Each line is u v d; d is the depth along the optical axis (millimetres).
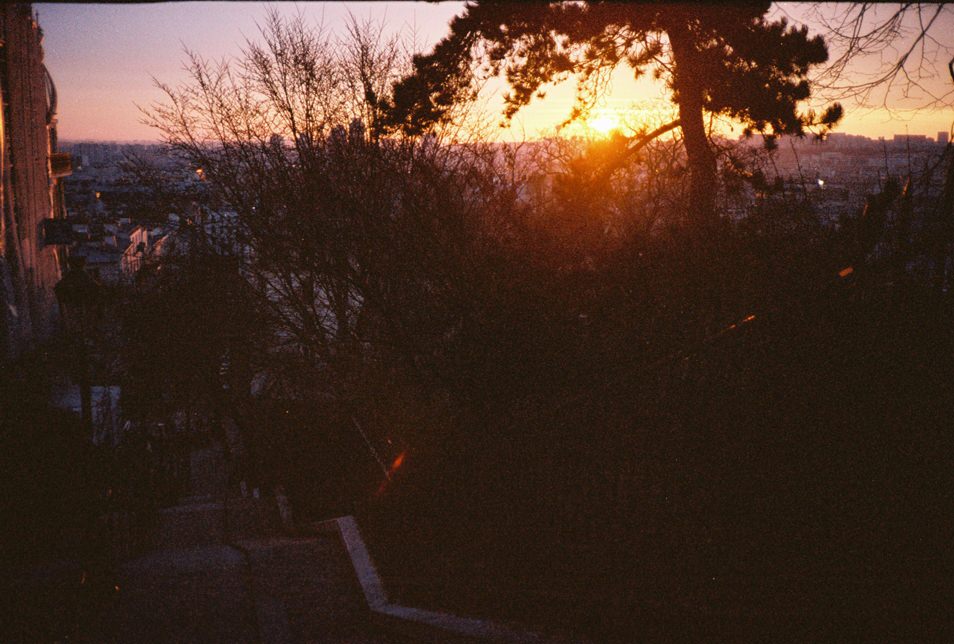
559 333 9648
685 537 5008
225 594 7645
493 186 14031
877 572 4168
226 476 31594
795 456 4648
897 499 4258
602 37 14867
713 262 8320
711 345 5141
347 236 17203
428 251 13570
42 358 22859
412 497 8867
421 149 16406
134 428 26766
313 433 21672
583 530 5785
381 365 17062
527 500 6449
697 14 13539
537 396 8883
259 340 24938
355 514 11742
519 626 5605
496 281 10547
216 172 22812
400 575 8000
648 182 13172
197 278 25703
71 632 6484
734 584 4660
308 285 22031
